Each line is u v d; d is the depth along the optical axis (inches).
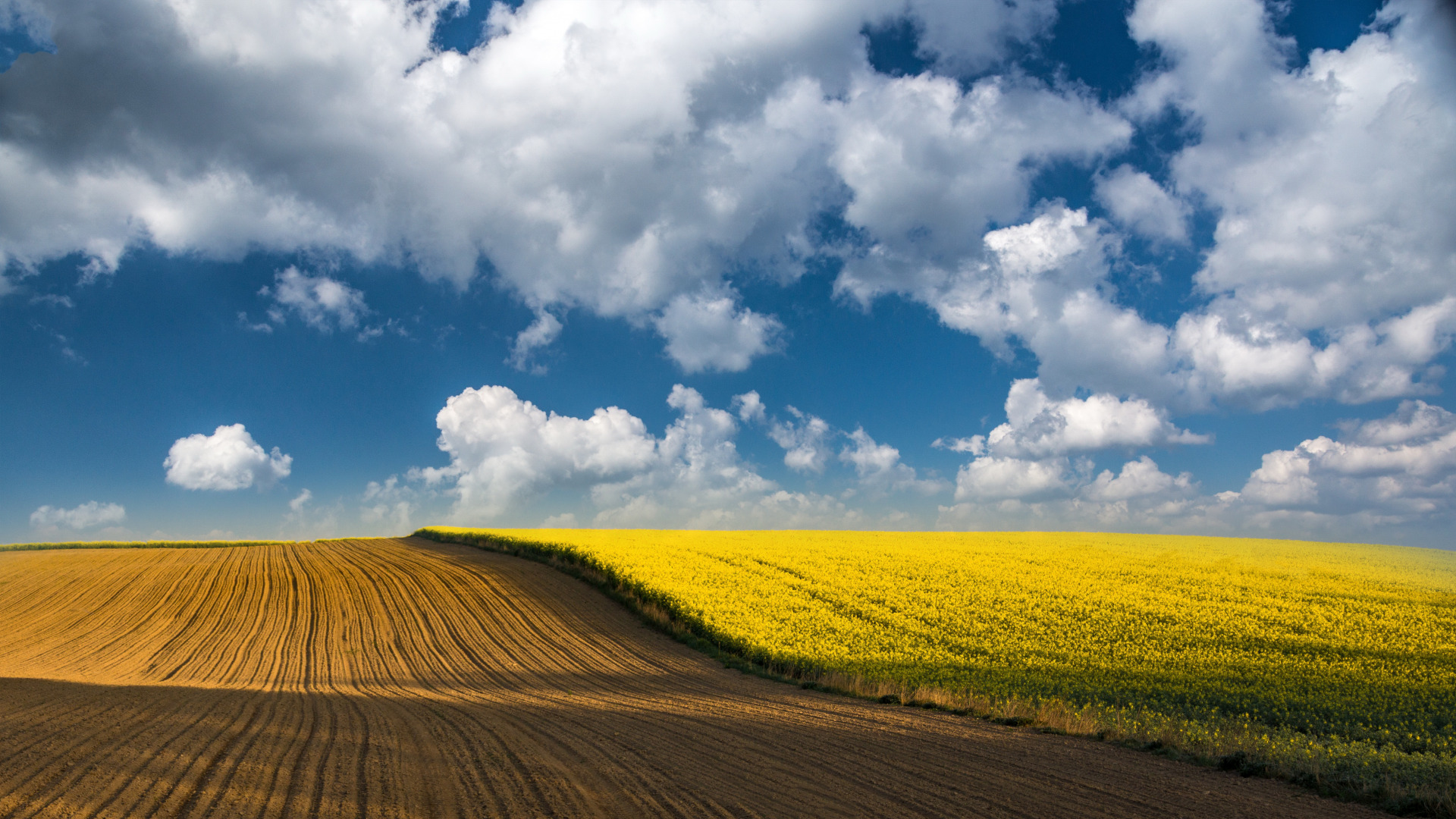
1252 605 1186.0
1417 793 356.5
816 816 310.5
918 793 352.8
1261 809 346.0
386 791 322.0
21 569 1817.2
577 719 539.5
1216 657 878.4
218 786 315.3
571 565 1640.0
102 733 406.9
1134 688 706.8
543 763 386.9
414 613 1282.0
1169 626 1049.5
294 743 410.0
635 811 307.6
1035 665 829.8
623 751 425.4
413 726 490.6
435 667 902.4
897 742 473.4
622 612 1244.5
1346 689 725.9
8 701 518.0
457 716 548.7
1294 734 523.5
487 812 299.0
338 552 2161.7
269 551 2230.6
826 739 478.9
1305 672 812.6
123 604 1403.8
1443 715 618.5
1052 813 328.8
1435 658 891.4
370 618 1256.8
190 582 1625.2
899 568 1525.6
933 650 901.8
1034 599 1217.4
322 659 975.6
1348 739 550.0
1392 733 553.6
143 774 326.6
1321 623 1072.8
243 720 482.6
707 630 1021.8
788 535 2652.6
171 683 780.6
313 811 289.9
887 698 658.8
